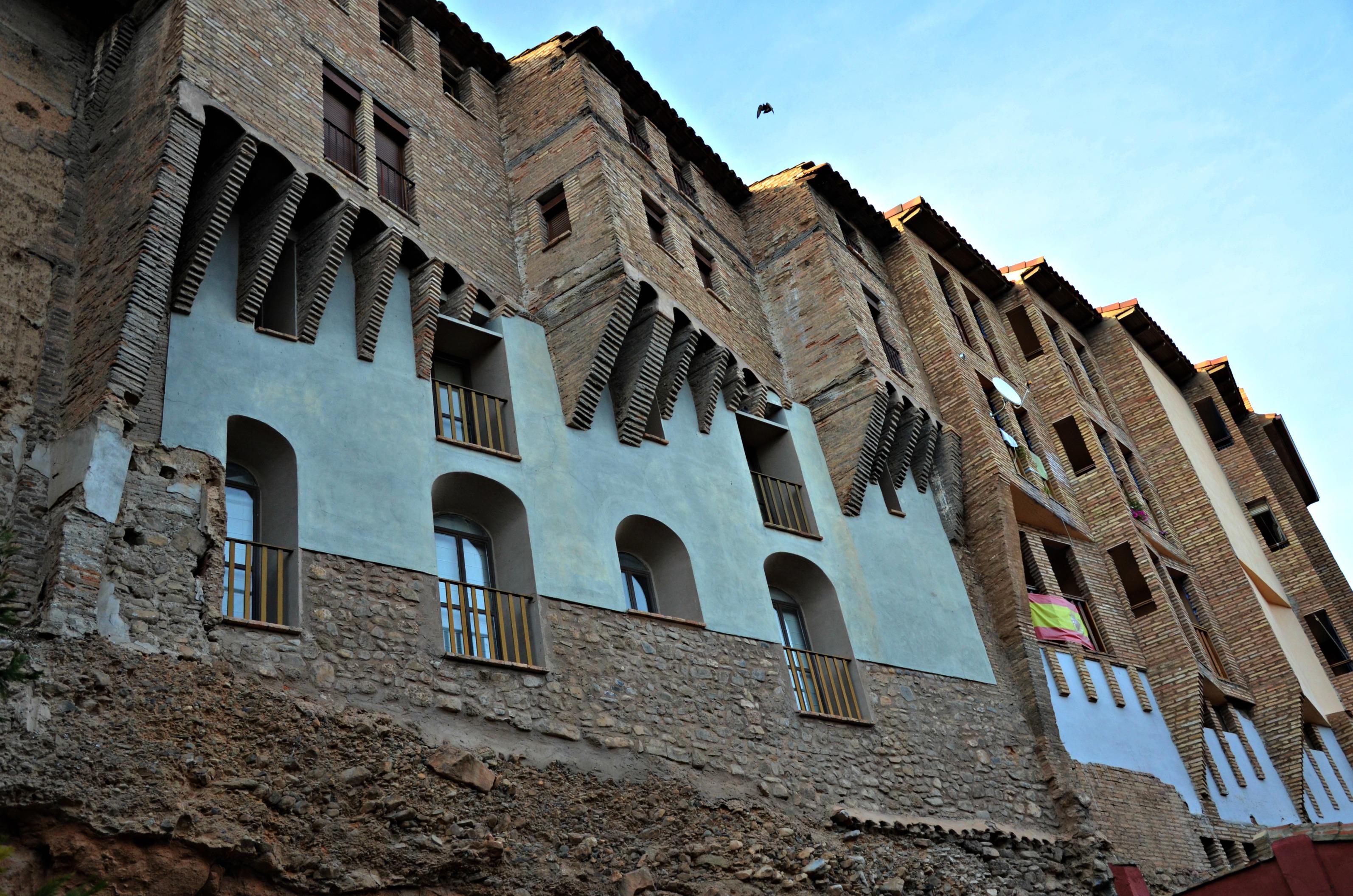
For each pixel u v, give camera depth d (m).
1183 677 30.48
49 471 15.91
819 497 26.59
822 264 30.27
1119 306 44.00
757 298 30.61
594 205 24.98
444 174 24.83
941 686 25.16
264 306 20.41
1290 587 43.31
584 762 18.39
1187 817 27.92
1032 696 26.44
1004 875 22.84
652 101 30.05
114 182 18.86
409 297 21.97
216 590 16.02
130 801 13.58
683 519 23.19
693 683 20.84
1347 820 34.44
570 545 20.84
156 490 16.09
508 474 20.94
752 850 19.31
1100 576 31.98
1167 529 38.28
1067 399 35.97
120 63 20.91
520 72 28.86
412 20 27.42
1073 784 25.23
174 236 17.66
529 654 19.14
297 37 22.70
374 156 22.83
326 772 15.48
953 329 33.19
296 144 20.59
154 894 13.38
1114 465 37.69
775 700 21.88
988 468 29.53
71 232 18.75
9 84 19.34
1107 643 30.27
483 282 23.75
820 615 24.78
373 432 19.50
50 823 13.03
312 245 20.47
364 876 15.03
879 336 29.98
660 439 24.05
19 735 13.13
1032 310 38.12
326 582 17.30
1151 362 45.50
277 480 18.22
